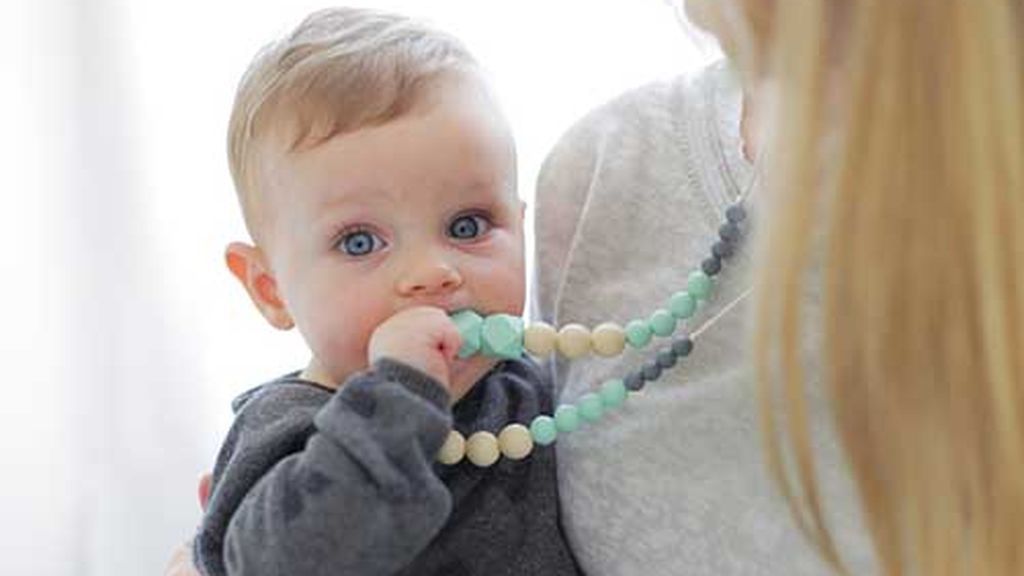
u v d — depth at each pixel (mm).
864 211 608
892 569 663
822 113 616
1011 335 592
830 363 644
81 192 1482
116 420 1521
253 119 833
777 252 627
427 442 748
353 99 804
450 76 828
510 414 872
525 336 823
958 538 631
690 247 844
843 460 708
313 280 817
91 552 1548
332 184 801
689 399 815
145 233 1488
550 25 1426
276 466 782
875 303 617
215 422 1530
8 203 1484
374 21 859
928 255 605
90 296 1501
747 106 790
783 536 787
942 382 621
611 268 880
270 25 1460
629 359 847
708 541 815
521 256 844
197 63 1471
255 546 758
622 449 843
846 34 611
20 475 1532
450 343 769
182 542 1527
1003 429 602
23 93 1468
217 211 1493
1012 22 585
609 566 862
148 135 1475
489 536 849
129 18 1456
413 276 797
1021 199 584
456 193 812
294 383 849
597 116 941
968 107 582
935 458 629
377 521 736
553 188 938
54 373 1516
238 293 1512
